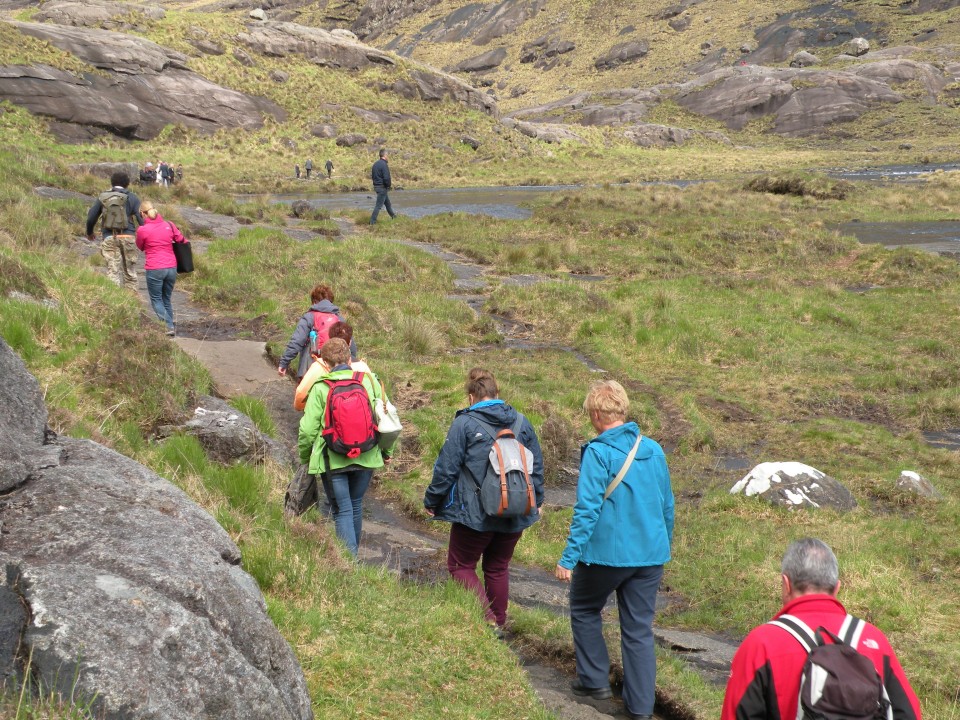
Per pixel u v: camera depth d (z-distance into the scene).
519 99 113.69
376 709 3.74
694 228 25.02
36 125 48.47
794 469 8.52
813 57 99.00
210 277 15.68
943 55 96.38
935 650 5.64
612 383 4.48
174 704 2.64
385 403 5.89
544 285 17.38
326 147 58.22
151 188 25.83
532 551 7.46
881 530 7.76
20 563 2.77
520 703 4.11
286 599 4.60
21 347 7.48
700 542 7.55
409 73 72.00
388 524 7.66
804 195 36.19
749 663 2.55
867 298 18.47
